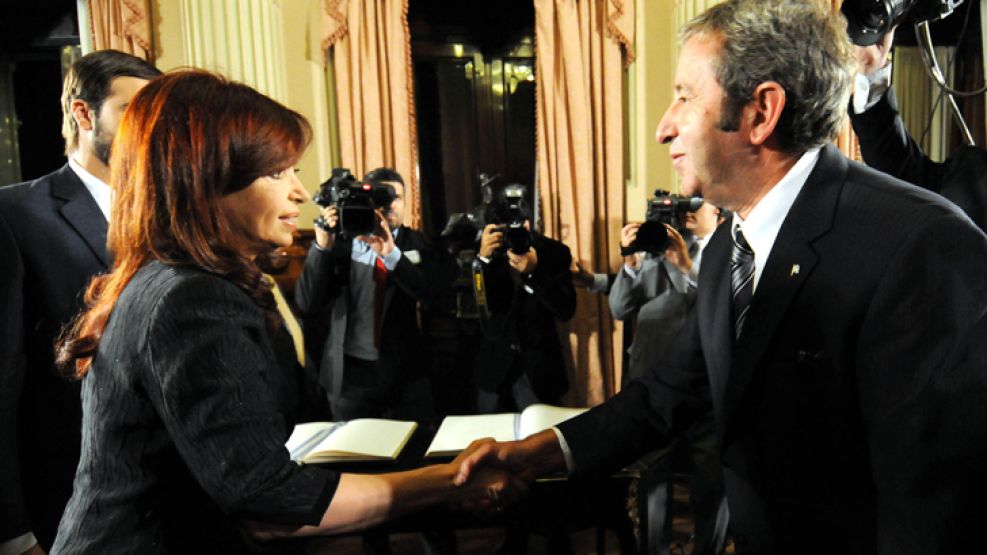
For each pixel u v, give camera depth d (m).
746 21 0.88
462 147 4.22
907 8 1.25
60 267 1.46
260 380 0.90
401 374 2.83
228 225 0.95
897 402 0.77
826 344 0.87
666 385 1.26
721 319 1.04
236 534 0.93
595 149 4.00
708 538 2.09
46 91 4.59
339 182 2.68
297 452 1.31
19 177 4.56
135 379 0.85
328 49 3.98
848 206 0.88
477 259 2.85
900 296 0.78
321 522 0.93
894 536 0.77
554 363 2.94
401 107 3.90
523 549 1.84
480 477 1.15
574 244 3.97
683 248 2.60
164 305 0.84
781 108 0.88
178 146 0.90
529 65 4.19
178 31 3.94
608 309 4.00
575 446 1.22
